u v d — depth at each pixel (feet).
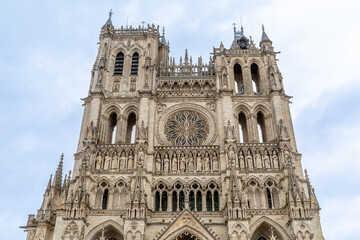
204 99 245.04
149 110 234.17
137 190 193.16
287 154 209.87
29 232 221.05
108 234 197.67
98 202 203.21
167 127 237.04
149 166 211.41
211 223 191.93
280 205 197.88
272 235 180.14
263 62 262.47
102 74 250.98
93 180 208.03
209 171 212.64
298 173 216.54
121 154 218.38
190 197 206.18
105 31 278.87
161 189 207.72
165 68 269.03
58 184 224.94
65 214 188.55
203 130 235.40
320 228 193.98
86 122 236.43
